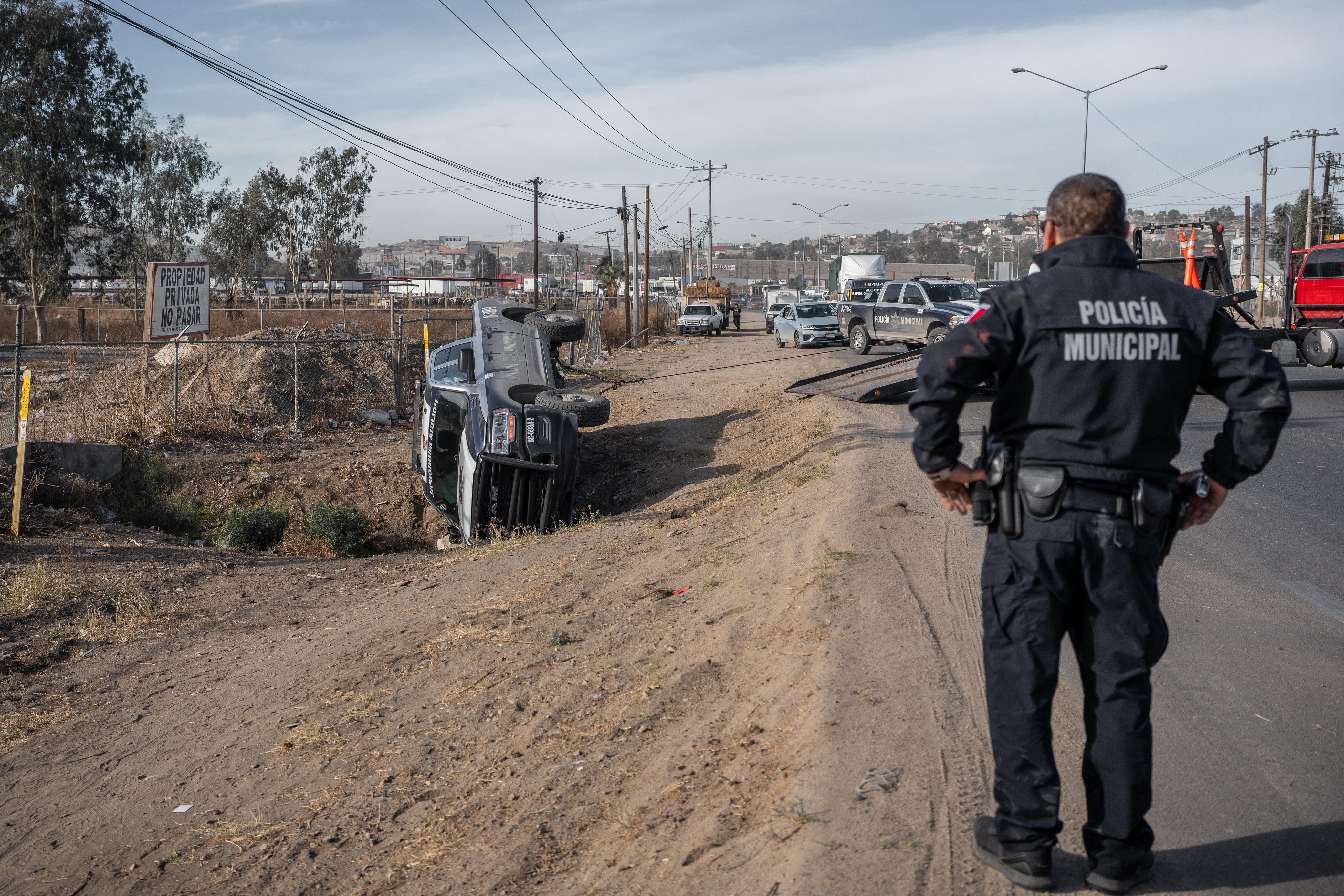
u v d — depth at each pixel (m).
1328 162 52.16
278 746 5.56
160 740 5.82
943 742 3.68
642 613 6.91
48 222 42.81
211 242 71.81
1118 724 2.44
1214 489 2.42
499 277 117.50
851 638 4.98
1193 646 4.87
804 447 12.59
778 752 3.96
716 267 168.25
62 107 42.28
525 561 9.65
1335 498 8.38
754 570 7.17
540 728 5.19
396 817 4.52
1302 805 3.23
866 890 2.76
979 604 5.39
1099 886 2.60
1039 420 2.41
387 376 21.06
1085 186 2.49
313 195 73.31
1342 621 5.24
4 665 7.06
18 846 4.65
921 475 9.33
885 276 46.53
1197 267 15.85
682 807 3.78
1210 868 2.85
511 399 12.18
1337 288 15.95
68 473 12.66
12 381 18.73
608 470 15.34
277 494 14.09
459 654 6.66
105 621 8.10
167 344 16.25
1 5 40.69
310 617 8.43
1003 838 2.66
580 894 3.36
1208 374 2.40
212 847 4.48
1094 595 2.38
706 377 25.22
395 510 14.16
